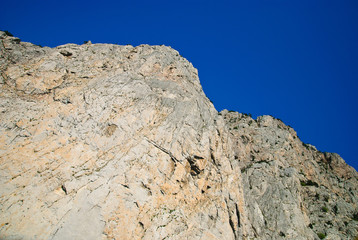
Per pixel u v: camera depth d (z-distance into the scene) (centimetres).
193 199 3519
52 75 3778
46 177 2797
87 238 2592
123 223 2820
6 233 2366
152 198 3136
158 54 4878
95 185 2919
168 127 3728
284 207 4541
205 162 3797
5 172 2684
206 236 3291
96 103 3597
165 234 3012
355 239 4656
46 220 2544
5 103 3225
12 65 3772
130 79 4128
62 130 3206
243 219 3866
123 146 3331
